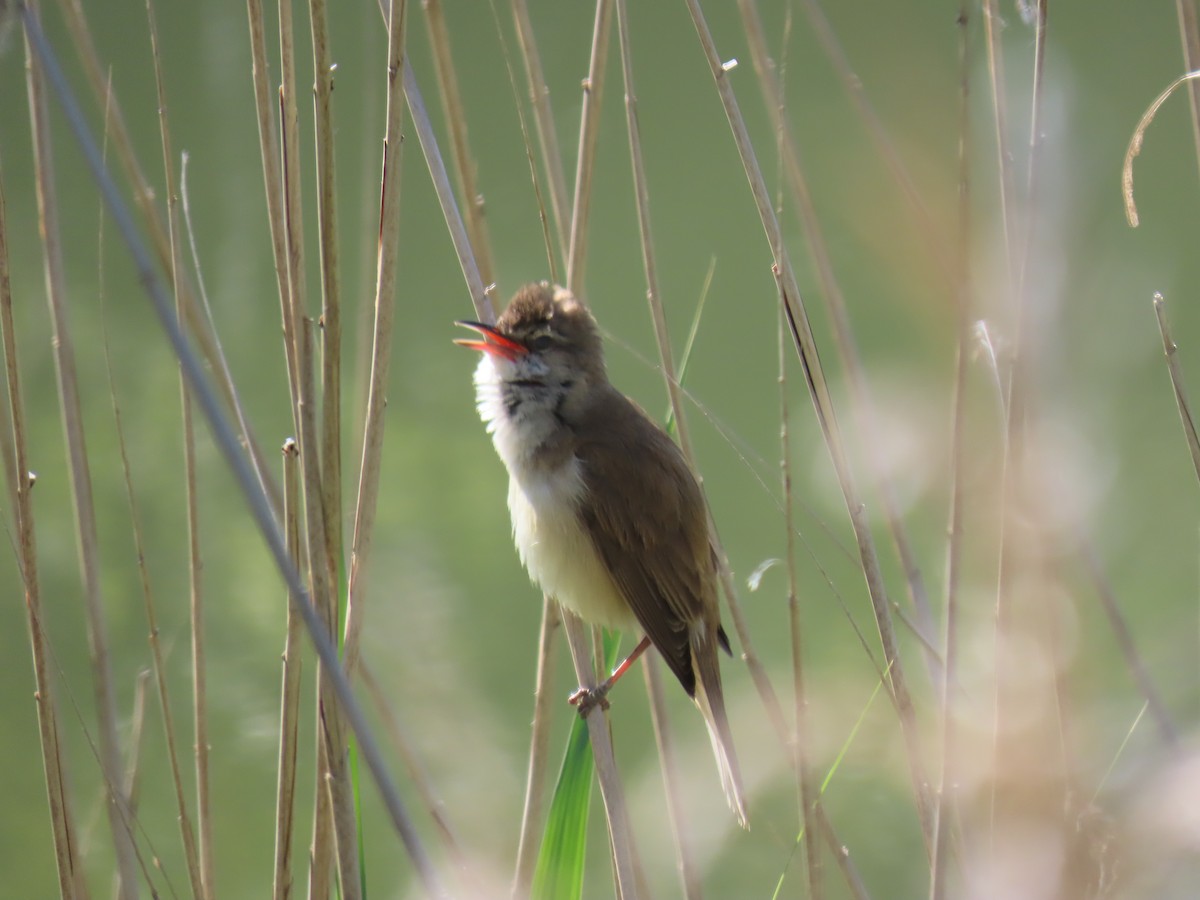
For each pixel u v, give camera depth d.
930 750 6.84
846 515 15.47
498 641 14.97
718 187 21.17
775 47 21.75
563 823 7.49
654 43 21.84
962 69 6.34
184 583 15.59
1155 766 4.68
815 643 14.17
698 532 8.80
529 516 8.85
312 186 17.72
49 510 16.16
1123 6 21.88
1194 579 11.41
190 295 7.80
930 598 10.48
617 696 14.76
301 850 12.97
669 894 10.46
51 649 7.38
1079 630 5.74
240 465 5.43
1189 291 17.25
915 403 6.13
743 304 19.56
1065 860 4.56
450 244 20.14
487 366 9.20
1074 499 5.98
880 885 10.14
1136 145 6.00
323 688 6.60
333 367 6.62
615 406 9.00
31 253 19.00
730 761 7.79
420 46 21.12
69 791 7.52
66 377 8.02
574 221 8.62
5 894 12.26
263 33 6.84
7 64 11.67
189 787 13.11
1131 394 13.16
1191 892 4.38
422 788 7.75
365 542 7.05
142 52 19.36
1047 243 6.00
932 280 5.26
